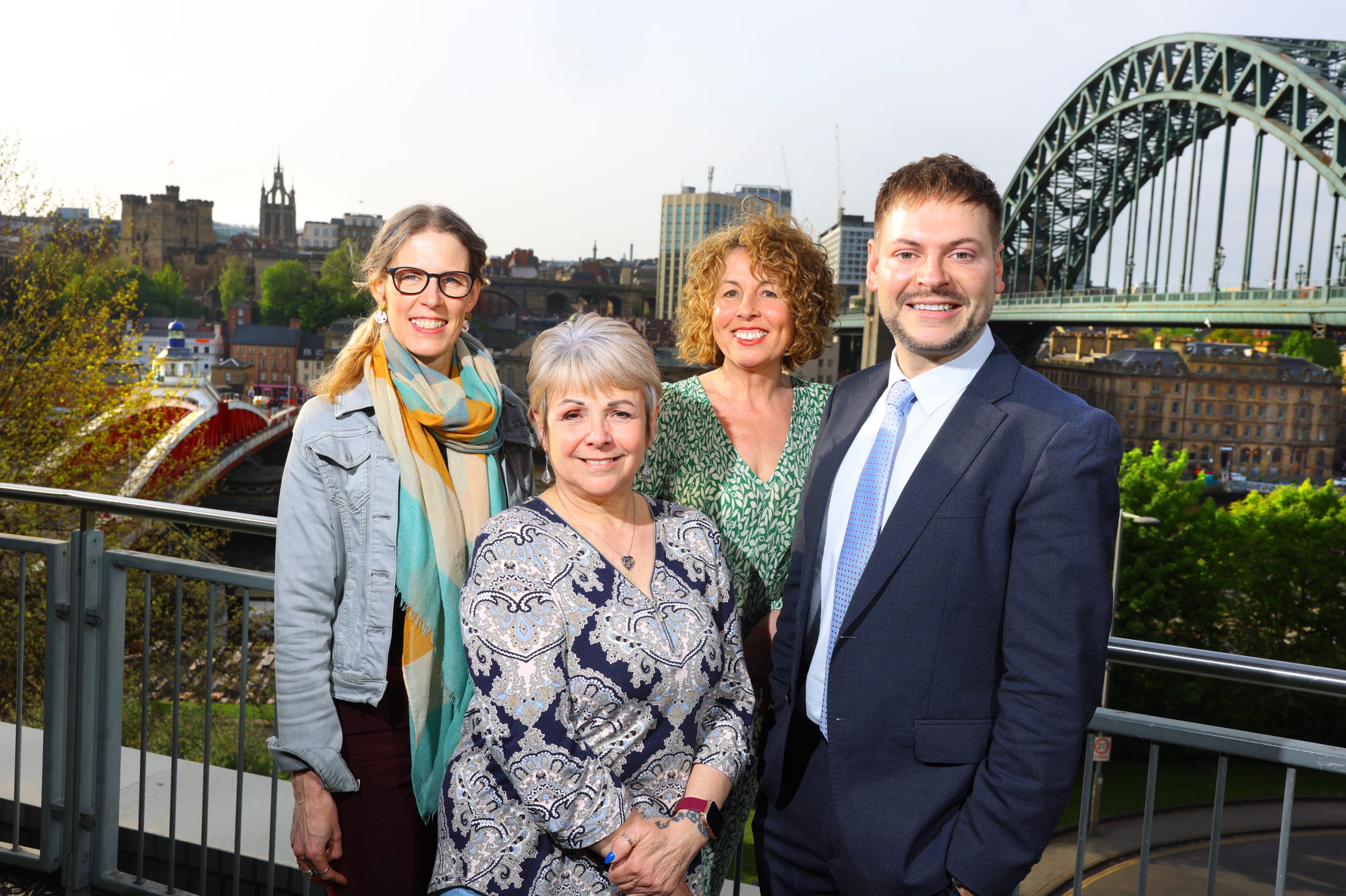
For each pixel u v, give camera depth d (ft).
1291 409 269.44
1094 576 4.75
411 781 6.07
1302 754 5.79
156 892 8.14
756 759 6.66
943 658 5.10
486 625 5.03
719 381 7.13
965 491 5.08
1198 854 59.31
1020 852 4.73
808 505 5.94
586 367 5.26
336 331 401.08
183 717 39.34
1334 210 124.16
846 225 332.39
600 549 5.35
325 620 5.86
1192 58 166.81
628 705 5.16
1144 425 272.72
